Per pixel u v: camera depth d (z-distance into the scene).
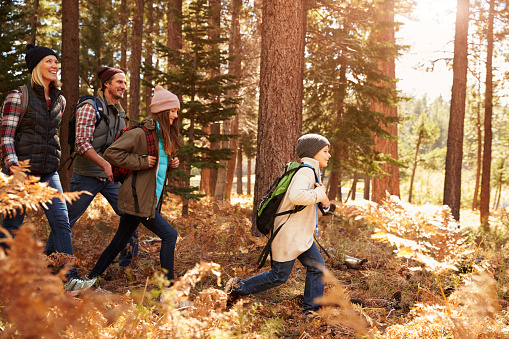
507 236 7.95
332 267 4.67
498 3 15.31
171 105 3.34
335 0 11.23
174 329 1.75
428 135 41.31
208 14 8.74
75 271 3.13
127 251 4.02
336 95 13.48
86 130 3.51
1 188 1.56
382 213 2.68
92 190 3.70
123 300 1.91
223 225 5.27
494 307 2.06
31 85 3.34
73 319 1.44
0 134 3.24
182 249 4.36
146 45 18.20
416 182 41.78
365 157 13.70
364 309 3.11
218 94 9.01
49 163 3.38
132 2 17.62
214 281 3.77
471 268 3.54
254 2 13.70
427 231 2.79
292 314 3.09
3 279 1.11
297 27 5.38
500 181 34.00
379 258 4.90
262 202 3.25
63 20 9.30
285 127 5.34
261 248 4.76
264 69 5.43
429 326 2.26
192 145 8.86
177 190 8.22
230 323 2.06
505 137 33.25
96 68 17.86
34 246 1.17
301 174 3.13
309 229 3.20
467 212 26.78
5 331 1.38
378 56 12.52
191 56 9.03
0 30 14.61
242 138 28.56
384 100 13.46
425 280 3.71
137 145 3.24
